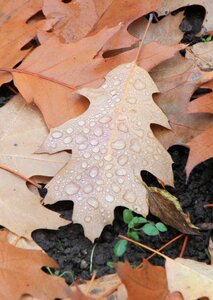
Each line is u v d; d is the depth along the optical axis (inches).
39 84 27.1
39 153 26.1
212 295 23.7
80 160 25.6
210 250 25.3
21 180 26.0
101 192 25.2
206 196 26.5
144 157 25.6
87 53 27.3
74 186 25.3
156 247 25.5
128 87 26.5
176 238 25.6
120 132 25.8
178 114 26.9
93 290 24.3
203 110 26.3
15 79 27.2
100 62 27.2
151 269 23.6
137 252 25.4
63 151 26.3
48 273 25.1
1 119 27.0
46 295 23.8
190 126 26.8
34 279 24.0
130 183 25.3
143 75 26.8
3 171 26.1
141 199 25.1
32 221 25.3
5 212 25.3
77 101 26.9
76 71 27.1
